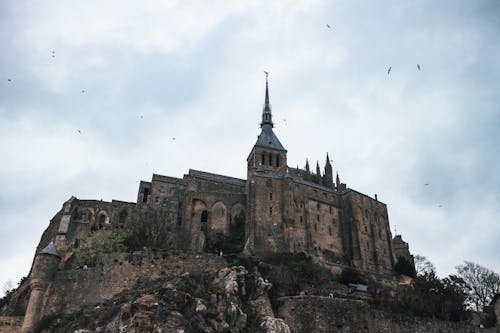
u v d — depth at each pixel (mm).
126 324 45938
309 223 103750
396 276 107375
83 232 94375
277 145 130125
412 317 60281
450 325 63031
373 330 55531
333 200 114750
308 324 53594
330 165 141375
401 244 124062
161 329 44906
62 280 59000
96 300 57125
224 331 48312
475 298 94562
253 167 121000
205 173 124812
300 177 126500
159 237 89625
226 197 108312
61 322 53375
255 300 55062
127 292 55812
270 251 93438
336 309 55156
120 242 82250
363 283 87688
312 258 91938
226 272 57062
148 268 60188
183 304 49219
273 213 101250
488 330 66500
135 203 106062
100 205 103438
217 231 103688
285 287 63594
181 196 109312
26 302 67562
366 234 111188
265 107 142250
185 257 62281
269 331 49656
